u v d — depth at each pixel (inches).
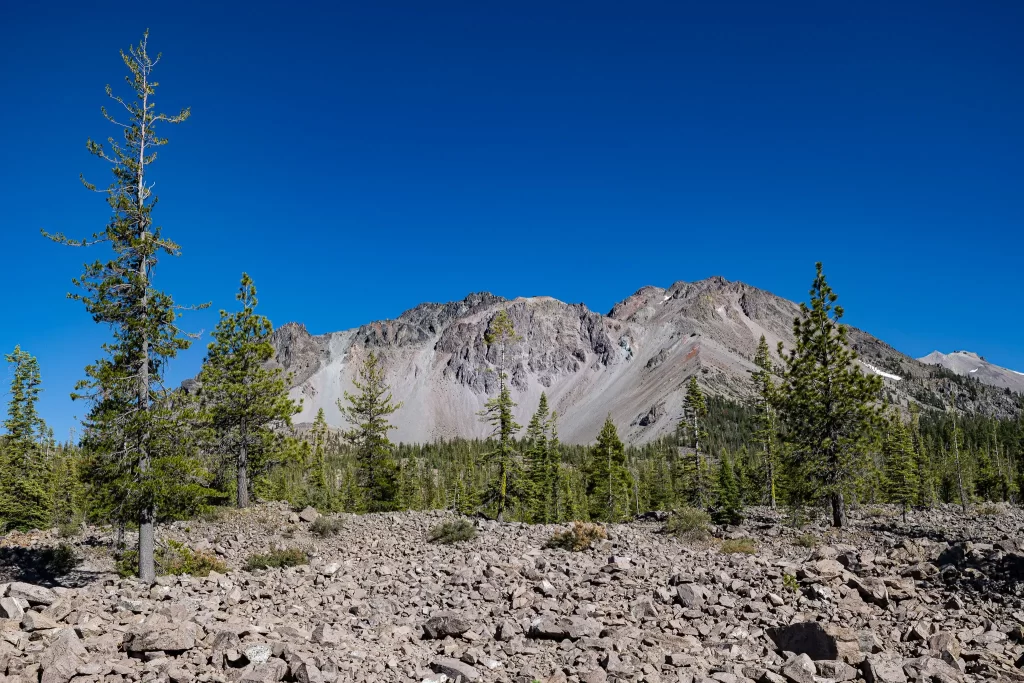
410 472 3528.5
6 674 302.7
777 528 1242.6
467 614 492.1
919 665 359.6
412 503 3070.9
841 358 1257.4
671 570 682.2
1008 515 1384.1
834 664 352.2
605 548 904.3
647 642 414.3
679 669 355.6
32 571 888.9
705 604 514.3
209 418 839.7
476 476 3816.4
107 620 396.5
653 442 7741.1
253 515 1279.5
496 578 652.1
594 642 400.2
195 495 799.1
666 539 1051.9
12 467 1517.0
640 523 1352.1
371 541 1087.0
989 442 5265.8
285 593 596.1
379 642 423.2
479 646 411.5
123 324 769.6
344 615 512.1
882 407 1232.2
